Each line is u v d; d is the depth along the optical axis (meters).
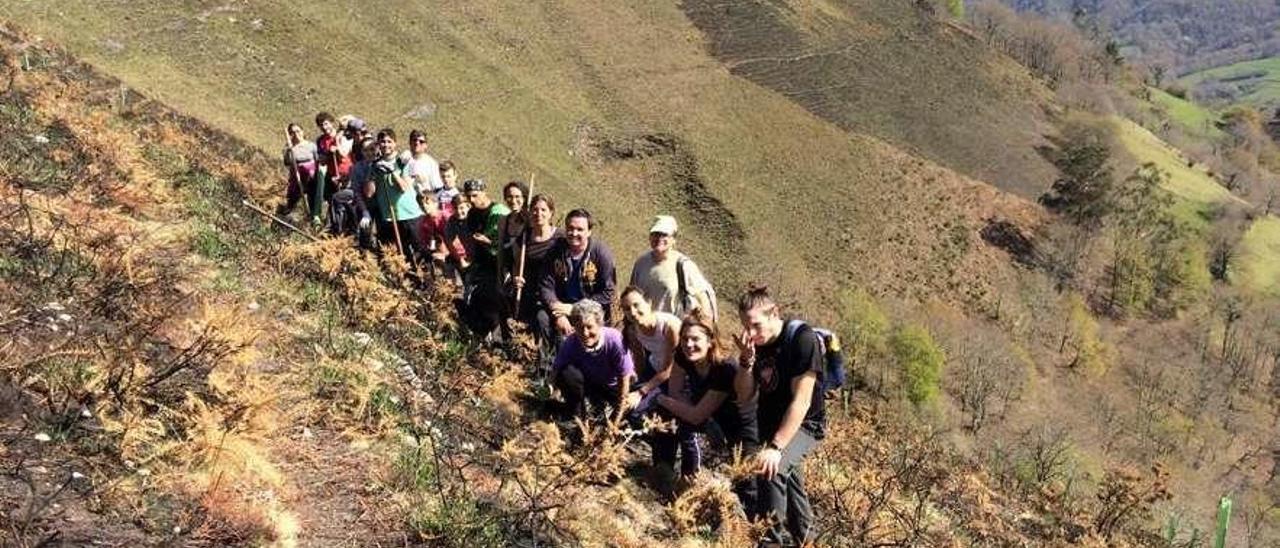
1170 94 198.75
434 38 75.62
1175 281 89.50
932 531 6.84
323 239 8.87
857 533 5.99
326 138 10.78
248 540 3.55
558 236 7.27
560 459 5.04
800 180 84.94
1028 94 118.25
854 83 102.56
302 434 4.60
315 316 6.55
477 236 7.79
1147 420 68.94
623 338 6.34
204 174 10.65
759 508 4.81
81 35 49.44
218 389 4.12
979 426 59.97
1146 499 11.12
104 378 4.03
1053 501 10.66
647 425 5.46
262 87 56.84
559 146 74.81
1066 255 88.25
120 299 5.05
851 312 64.50
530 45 83.56
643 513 5.39
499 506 4.55
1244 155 135.88
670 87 88.31
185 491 3.65
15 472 3.31
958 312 76.62
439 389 6.14
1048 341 77.81
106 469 3.57
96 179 7.48
